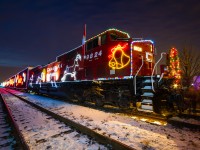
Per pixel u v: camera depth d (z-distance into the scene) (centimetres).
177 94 703
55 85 1680
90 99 1059
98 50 987
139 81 766
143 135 482
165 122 615
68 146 410
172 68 732
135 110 809
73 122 561
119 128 546
